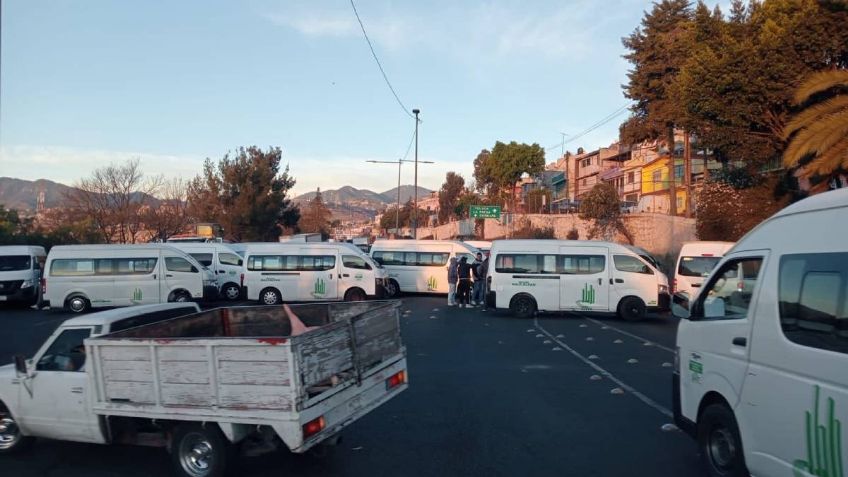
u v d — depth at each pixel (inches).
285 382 221.3
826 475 173.0
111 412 247.6
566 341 621.6
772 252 207.6
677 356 263.0
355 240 2244.1
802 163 803.4
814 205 194.4
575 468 259.6
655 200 2039.9
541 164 2940.5
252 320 323.6
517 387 414.6
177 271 912.9
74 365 271.6
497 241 844.0
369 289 964.0
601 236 1759.4
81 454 289.1
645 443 292.8
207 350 231.1
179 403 236.4
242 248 1258.6
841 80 643.5
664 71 1429.6
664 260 1423.5
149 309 298.0
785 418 189.6
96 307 909.8
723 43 887.7
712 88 853.8
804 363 182.9
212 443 234.4
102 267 906.7
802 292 188.5
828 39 776.3
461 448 288.7
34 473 265.0
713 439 235.9
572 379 439.5
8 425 281.4
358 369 256.8
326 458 275.9
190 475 238.4
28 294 971.9
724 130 869.2
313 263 972.6
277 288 974.4
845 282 173.0
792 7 851.4
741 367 213.3
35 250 1031.6
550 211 2456.9
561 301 808.3
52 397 268.2
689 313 255.6
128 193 1875.0
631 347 583.8
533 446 290.2
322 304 321.1
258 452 246.8
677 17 1488.7
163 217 1952.5
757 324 206.5
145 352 242.1
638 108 1529.3
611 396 387.9
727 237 1040.2
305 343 226.2
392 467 264.1
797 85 782.5
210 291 937.5
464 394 394.9
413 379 441.4
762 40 823.7
